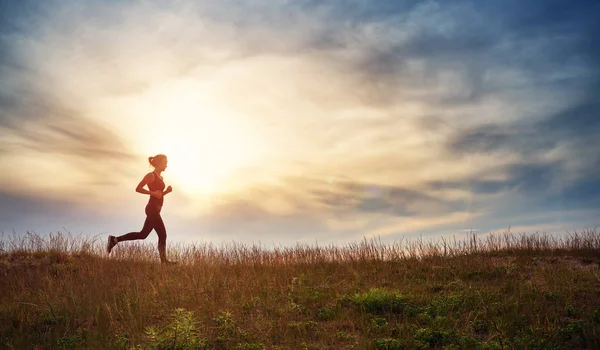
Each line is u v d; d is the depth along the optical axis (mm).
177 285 10398
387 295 8836
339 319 8172
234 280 10742
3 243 12977
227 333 7598
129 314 8445
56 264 12117
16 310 8766
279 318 8242
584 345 6797
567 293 8703
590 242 12727
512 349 6648
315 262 12875
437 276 10891
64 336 7645
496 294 8992
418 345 6922
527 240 13367
